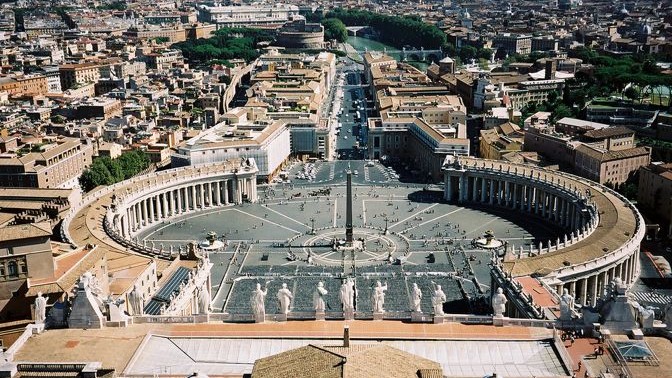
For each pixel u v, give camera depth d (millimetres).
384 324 141500
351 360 107188
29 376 115500
